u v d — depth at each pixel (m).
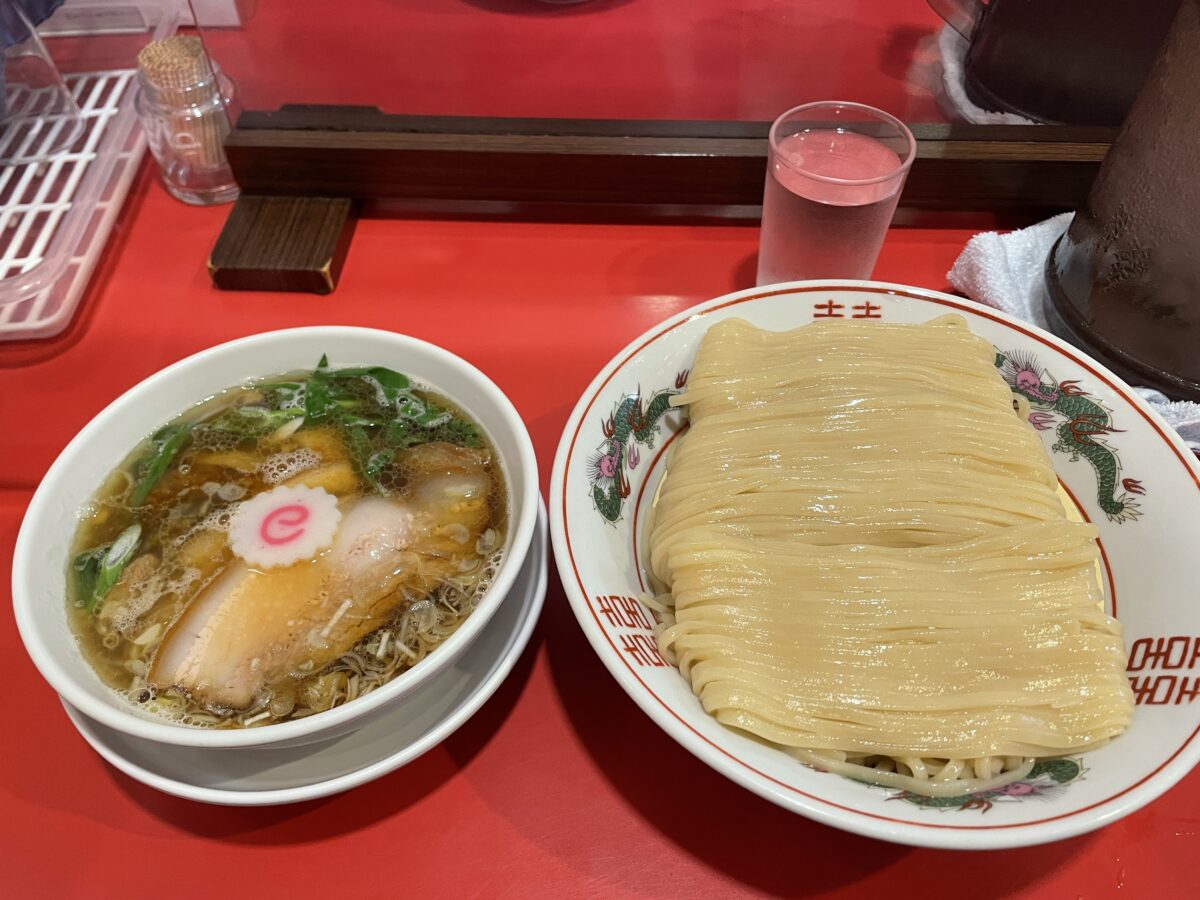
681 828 0.33
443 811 0.33
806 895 0.31
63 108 0.58
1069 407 0.39
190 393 0.38
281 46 0.58
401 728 0.31
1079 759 0.29
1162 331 0.41
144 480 0.35
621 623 0.32
